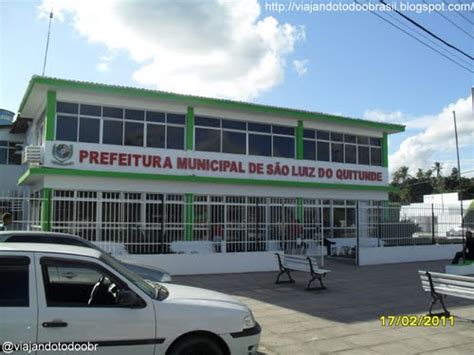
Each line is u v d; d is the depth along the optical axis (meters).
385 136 24.84
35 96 17.33
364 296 10.55
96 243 12.99
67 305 4.26
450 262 17.86
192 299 4.81
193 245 14.66
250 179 19.86
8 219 10.25
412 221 18.73
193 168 18.88
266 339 6.91
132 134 18.11
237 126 20.48
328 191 22.27
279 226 15.88
